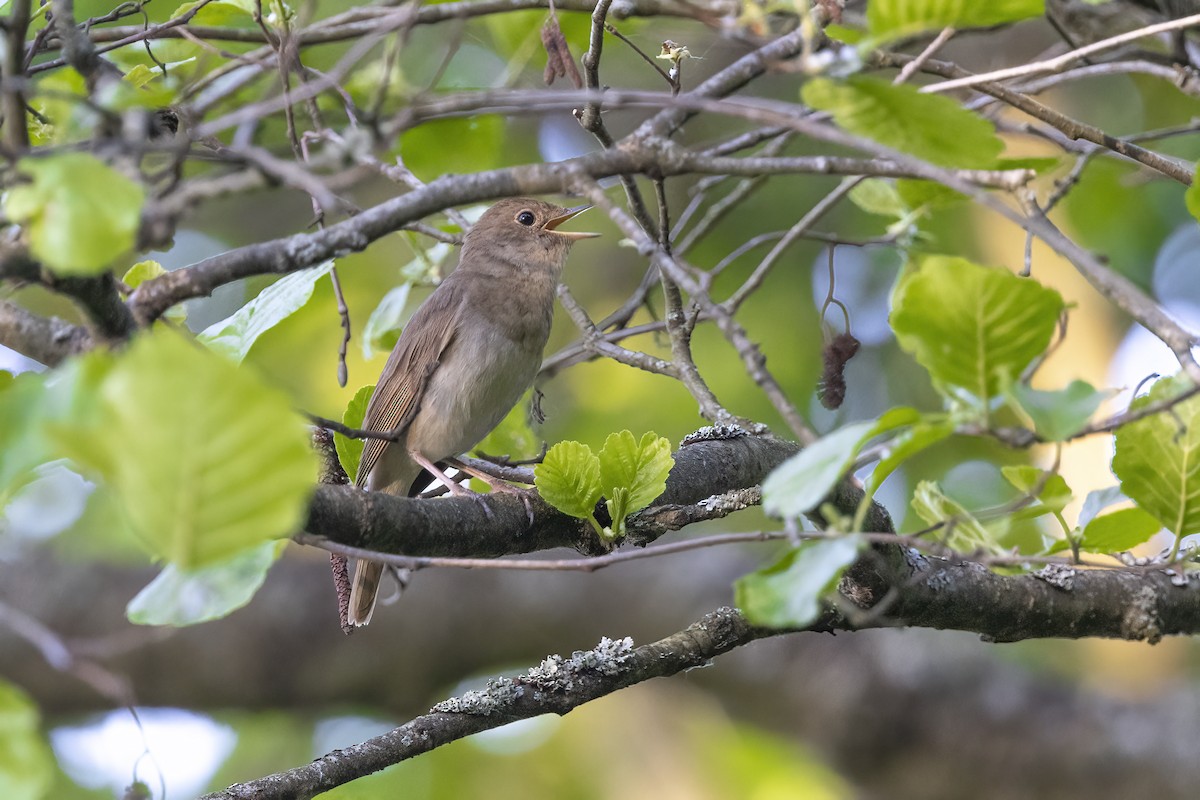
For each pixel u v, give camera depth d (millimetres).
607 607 14492
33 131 6758
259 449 3381
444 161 9930
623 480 6574
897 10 4820
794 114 6312
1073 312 13562
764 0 6461
